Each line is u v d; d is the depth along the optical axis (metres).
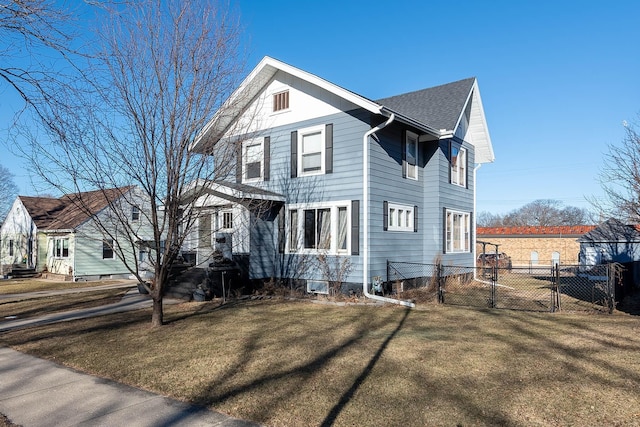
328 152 13.37
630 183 12.08
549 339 7.49
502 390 5.01
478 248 36.44
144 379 5.67
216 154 9.77
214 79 8.81
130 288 17.33
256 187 14.87
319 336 7.85
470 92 16.23
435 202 15.09
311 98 13.86
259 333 8.12
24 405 4.88
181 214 9.52
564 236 33.75
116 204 9.28
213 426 4.20
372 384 5.26
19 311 12.04
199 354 6.74
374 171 12.73
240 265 13.52
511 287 16.70
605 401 4.66
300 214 13.79
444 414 4.37
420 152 15.32
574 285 17.66
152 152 8.50
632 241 19.38
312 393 5.00
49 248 25.67
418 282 14.77
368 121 12.64
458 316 9.91
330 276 12.97
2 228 30.64
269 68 14.35
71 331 8.78
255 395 4.98
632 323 8.97
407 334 7.98
